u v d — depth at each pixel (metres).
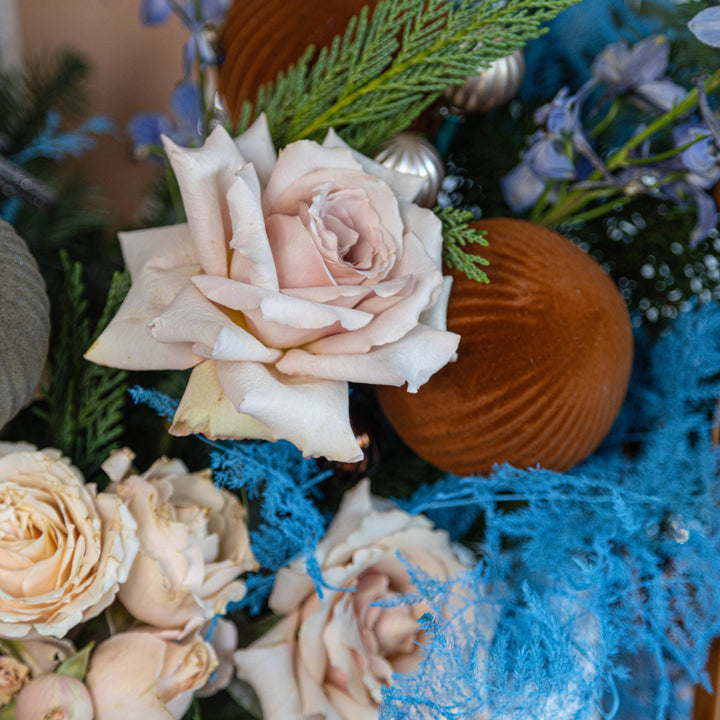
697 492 0.51
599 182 0.51
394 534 0.47
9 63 0.60
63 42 0.61
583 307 0.46
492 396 0.46
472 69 0.46
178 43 0.63
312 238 0.42
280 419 0.41
